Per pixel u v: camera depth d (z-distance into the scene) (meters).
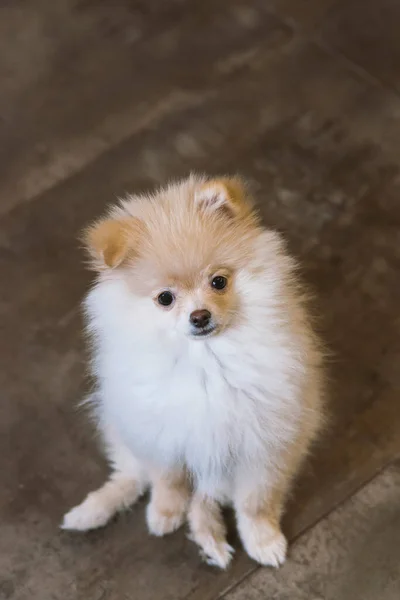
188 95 1.13
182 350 0.73
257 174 1.06
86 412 0.94
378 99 1.11
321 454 0.90
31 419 0.94
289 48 1.16
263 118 1.11
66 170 1.09
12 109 1.14
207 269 0.72
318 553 0.85
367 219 1.02
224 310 0.72
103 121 1.12
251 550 0.85
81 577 0.86
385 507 0.87
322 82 1.13
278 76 1.14
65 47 1.19
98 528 0.88
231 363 0.74
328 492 0.88
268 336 0.74
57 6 1.24
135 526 0.88
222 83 1.14
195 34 1.19
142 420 0.77
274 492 0.84
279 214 1.03
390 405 0.92
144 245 0.72
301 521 0.87
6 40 1.21
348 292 0.98
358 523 0.87
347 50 1.15
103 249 0.71
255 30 1.18
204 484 0.83
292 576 0.84
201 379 0.74
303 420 0.80
